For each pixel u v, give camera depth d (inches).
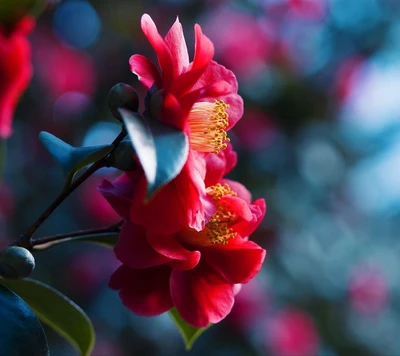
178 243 72.0
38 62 213.6
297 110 252.5
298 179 252.8
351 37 284.7
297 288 241.8
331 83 267.1
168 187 68.6
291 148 250.8
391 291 287.1
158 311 76.5
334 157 270.2
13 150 212.1
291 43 258.1
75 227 218.1
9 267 70.6
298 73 254.2
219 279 77.1
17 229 210.7
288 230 243.0
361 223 295.1
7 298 71.5
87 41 226.8
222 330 223.6
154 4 232.2
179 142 62.6
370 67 290.0
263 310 224.5
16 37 103.1
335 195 273.7
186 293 75.9
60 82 215.8
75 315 89.3
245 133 239.9
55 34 219.6
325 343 252.2
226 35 239.8
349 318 259.3
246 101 241.9
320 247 257.3
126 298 76.3
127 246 71.3
